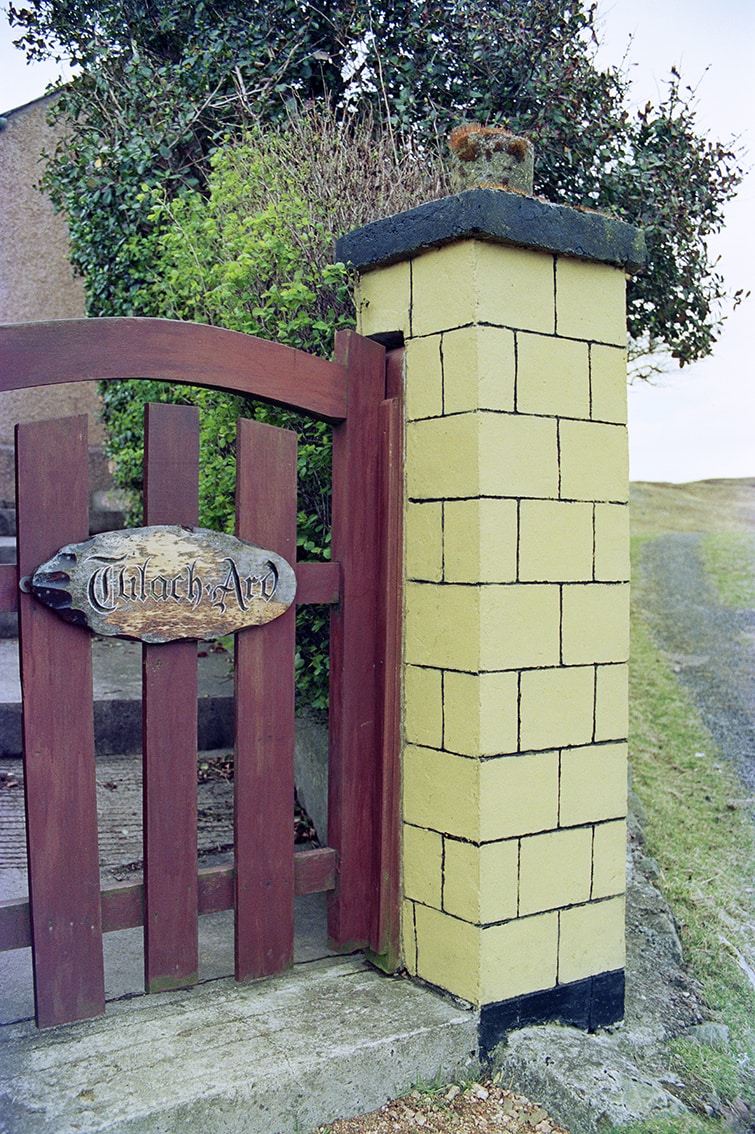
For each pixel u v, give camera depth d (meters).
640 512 8.14
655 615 7.09
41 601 2.24
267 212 3.51
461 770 2.60
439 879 2.67
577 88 5.06
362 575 2.79
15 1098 2.06
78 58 6.04
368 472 2.80
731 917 3.59
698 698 5.91
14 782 4.06
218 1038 2.35
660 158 5.19
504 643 2.58
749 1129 2.48
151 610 2.38
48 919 2.33
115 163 5.39
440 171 4.12
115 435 6.63
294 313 3.49
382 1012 2.54
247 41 5.34
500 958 2.60
